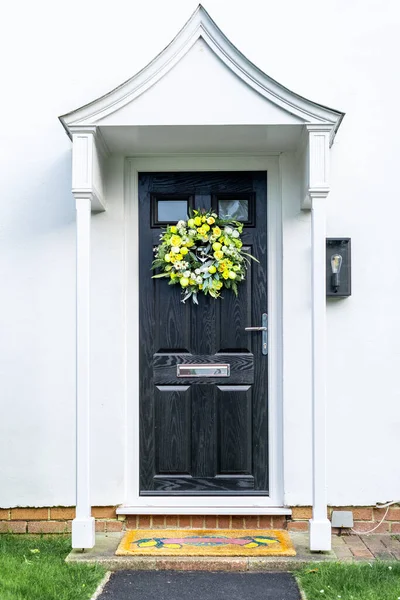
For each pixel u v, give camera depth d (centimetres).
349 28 448
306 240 444
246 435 450
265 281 452
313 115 387
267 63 448
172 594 343
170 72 391
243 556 381
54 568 364
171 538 412
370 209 447
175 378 452
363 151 447
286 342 442
